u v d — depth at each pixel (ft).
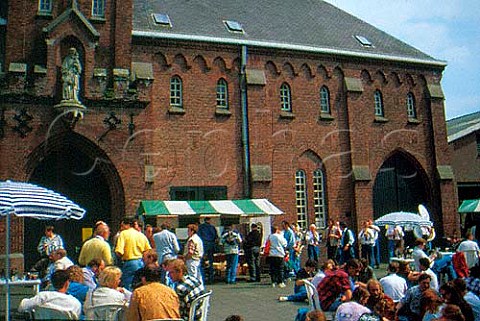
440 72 95.14
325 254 82.43
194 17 82.69
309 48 84.33
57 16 68.44
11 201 29.14
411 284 38.27
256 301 47.24
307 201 82.58
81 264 37.81
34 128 64.23
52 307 24.02
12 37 66.18
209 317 39.91
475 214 98.68
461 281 29.22
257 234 63.72
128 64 70.69
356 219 84.02
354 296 27.61
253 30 84.89
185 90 76.74
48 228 48.55
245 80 80.07
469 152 100.83
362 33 96.94
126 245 40.70
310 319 22.56
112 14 71.36
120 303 25.27
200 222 74.08
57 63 66.33
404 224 64.34
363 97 88.33
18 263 61.41
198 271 48.78
